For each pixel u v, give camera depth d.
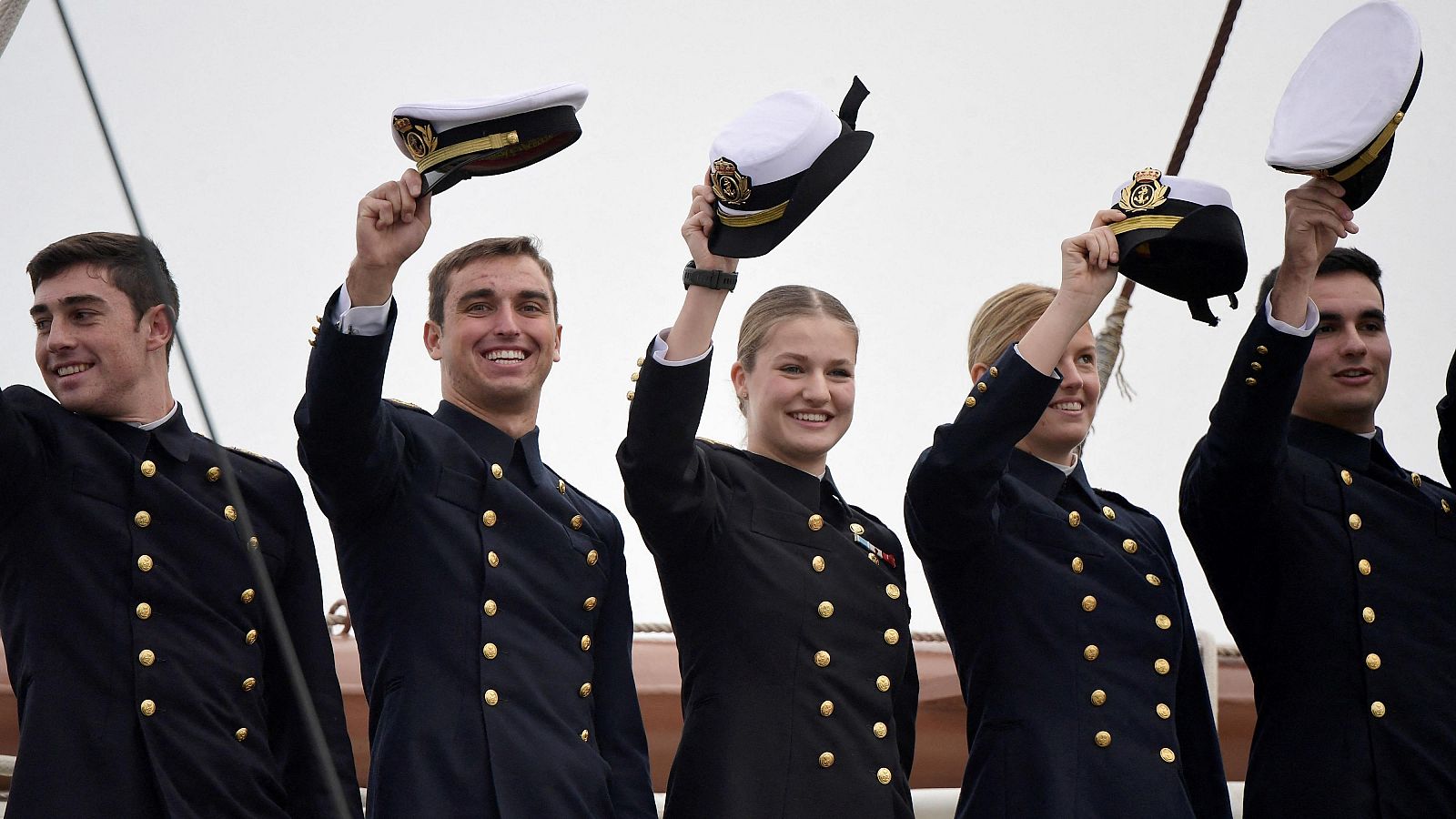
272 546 11.82
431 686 11.35
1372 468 13.88
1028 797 12.06
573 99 11.57
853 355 12.97
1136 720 12.38
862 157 11.92
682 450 11.71
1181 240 12.30
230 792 10.99
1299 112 12.98
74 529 11.11
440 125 11.35
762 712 11.82
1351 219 12.93
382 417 11.44
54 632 10.92
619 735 12.17
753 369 12.95
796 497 12.65
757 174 11.61
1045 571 12.67
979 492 12.19
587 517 12.61
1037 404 12.11
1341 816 12.62
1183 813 12.12
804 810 11.59
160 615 11.18
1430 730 12.90
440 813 11.01
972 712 12.70
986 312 13.88
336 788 10.27
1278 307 12.88
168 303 10.22
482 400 12.50
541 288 12.72
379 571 11.63
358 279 11.12
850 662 12.15
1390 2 12.94
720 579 12.09
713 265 11.83
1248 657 13.45
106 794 10.66
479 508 11.92
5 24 11.46
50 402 11.50
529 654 11.65
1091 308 12.20
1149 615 12.78
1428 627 13.23
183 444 11.73
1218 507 13.19
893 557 13.01
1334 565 13.24
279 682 11.68
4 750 14.77
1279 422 12.85
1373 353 14.00
